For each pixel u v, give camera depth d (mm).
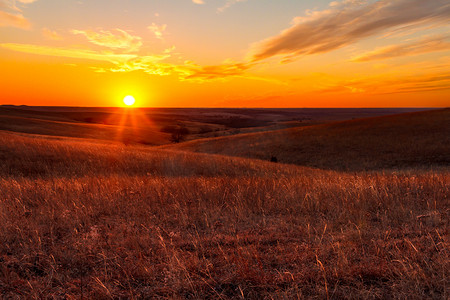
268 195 5070
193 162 19281
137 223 3969
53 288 2430
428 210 4297
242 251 2982
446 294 2094
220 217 4266
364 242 3164
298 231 3609
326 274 2479
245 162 21203
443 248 2828
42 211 4320
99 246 3191
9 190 5562
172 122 149625
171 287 2354
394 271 2449
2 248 3105
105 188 6023
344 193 5121
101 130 78250
